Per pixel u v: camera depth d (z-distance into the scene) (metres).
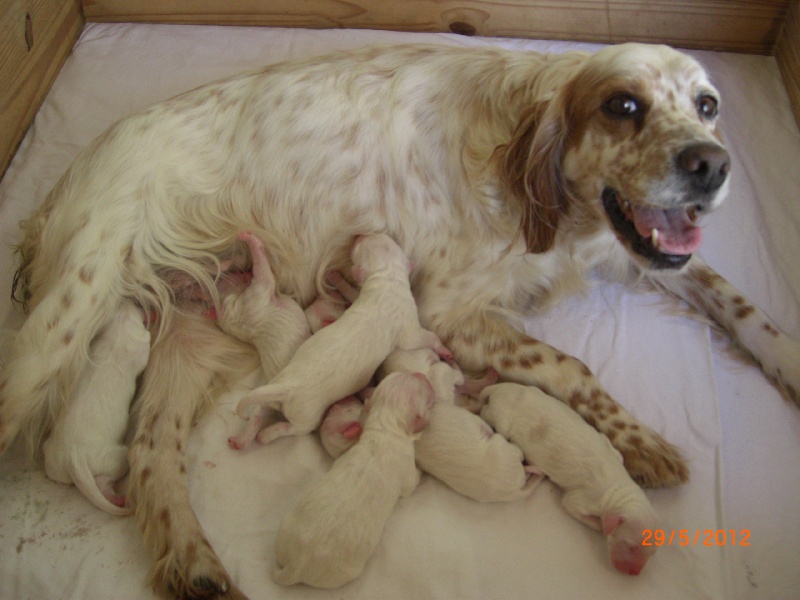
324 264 0.91
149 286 0.87
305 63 0.92
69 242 0.82
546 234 0.82
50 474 0.77
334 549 0.68
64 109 1.13
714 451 0.80
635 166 0.72
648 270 0.76
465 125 0.85
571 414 0.77
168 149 0.87
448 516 0.76
